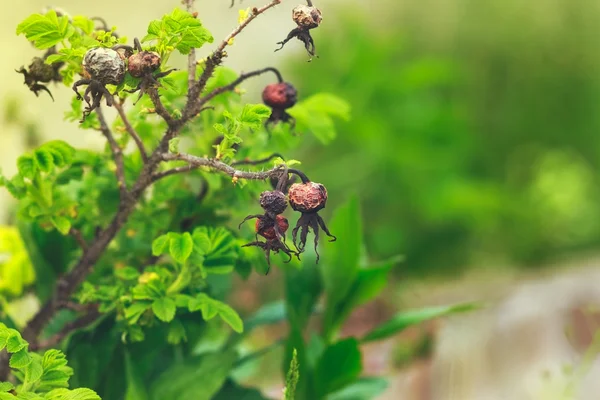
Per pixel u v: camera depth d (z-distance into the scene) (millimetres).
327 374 1125
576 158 4109
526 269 3459
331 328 1187
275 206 906
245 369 1314
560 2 4352
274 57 3529
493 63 4262
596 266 2928
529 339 2143
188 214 1090
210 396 1060
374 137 3068
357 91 3160
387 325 1146
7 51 2447
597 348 1824
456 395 1852
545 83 4219
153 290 1027
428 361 1906
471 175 3809
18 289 1160
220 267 1043
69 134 1813
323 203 902
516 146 4102
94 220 1095
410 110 3225
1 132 1354
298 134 1101
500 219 3570
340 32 3307
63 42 970
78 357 1075
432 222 3264
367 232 3248
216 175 1057
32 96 1359
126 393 1047
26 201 1062
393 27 4355
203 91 1048
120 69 915
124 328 1043
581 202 3715
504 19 4324
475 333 2148
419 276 3262
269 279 2279
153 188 1089
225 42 972
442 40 4309
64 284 1061
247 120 958
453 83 3703
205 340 1232
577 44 4281
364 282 1183
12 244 1165
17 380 1071
